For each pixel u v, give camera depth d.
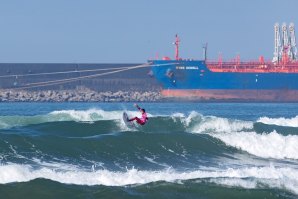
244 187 110.00
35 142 138.12
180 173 122.00
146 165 135.62
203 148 155.25
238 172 121.06
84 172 117.06
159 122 181.75
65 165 126.12
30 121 196.62
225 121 184.00
